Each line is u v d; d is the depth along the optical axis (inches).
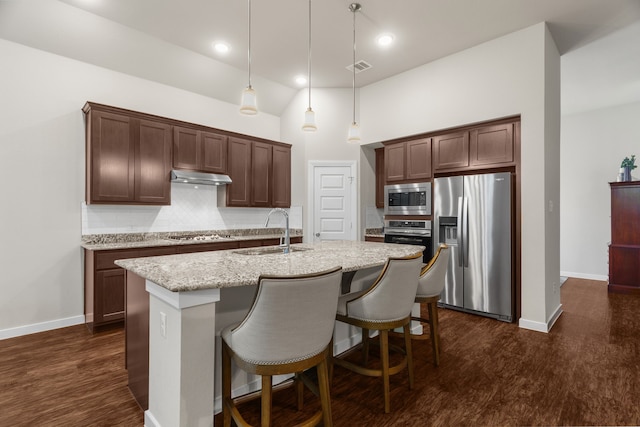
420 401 78.7
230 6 119.1
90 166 128.2
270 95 195.2
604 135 219.9
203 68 163.3
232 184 174.1
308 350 56.6
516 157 135.9
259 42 144.6
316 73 175.9
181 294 55.5
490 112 141.6
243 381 78.9
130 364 81.7
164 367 62.1
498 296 137.5
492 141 143.0
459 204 147.3
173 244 139.7
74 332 124.0
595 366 96.4
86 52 133.8
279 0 115.5
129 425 69.6
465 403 77.8
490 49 142.2
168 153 149.7
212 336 60.3
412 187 169.9
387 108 181.0
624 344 113.0
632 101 208.8
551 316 135.5
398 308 76.9
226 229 184.9
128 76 148.7
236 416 60.6
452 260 152.3
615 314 147.7
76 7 118.9
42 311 125.9
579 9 120.1
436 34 137.8
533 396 80.6
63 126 130.9
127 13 123.0
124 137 136.2
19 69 121.4
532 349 109.2
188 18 126.5
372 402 78.4
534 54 130.3
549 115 133.6
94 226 138.3
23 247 122.2
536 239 129.0
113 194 132.9
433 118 161.2
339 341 105.6
